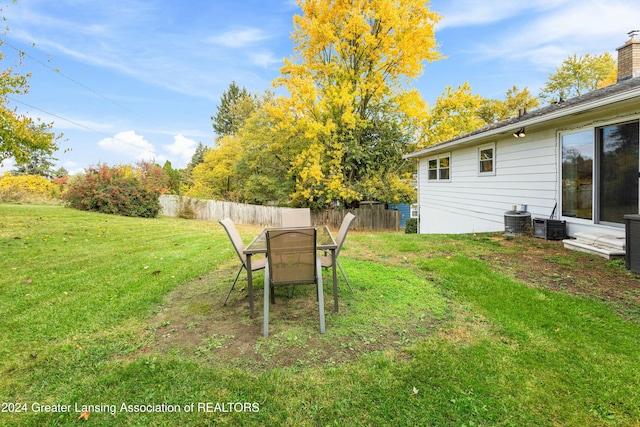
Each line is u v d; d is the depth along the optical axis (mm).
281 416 1998
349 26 14734
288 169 19266
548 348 2641
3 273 4941
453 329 3000
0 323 3270
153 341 2908
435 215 12531
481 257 5465
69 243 7238
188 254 6348
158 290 4172
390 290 4016
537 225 6781
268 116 19625
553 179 6738
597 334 2834
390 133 18297
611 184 5516
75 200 13617
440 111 20578
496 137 8391
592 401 2059
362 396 2139
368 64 16562
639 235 4160
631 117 5094
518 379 2268
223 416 2010
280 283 3146
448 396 2123
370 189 16969
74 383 2344
